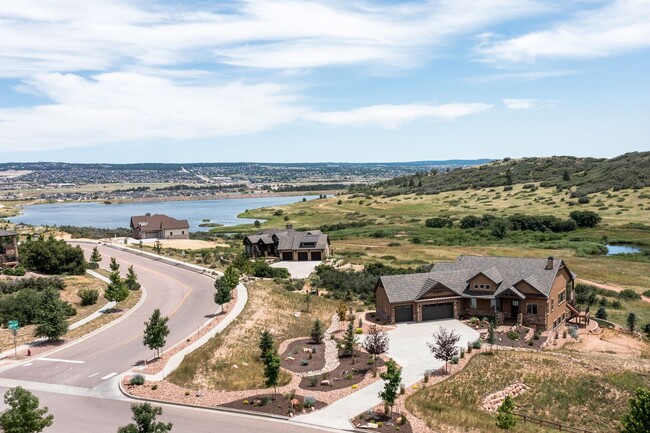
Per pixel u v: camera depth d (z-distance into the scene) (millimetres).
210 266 87188
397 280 58594
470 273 60812
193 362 41688
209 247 116938
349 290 72062
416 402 36062
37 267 78125
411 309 57844
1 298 58969
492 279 57125
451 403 36656
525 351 46969
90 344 48031
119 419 32625
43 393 36844
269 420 32875
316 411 34188
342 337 51438
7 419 25641
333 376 40719
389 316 57031
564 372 41938
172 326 53719
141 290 70438
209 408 34594
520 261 60031
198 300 64312
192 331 51750
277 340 49406
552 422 35188
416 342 49969
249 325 52500
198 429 31484
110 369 41531
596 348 50344
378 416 33469
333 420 32875
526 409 37438
